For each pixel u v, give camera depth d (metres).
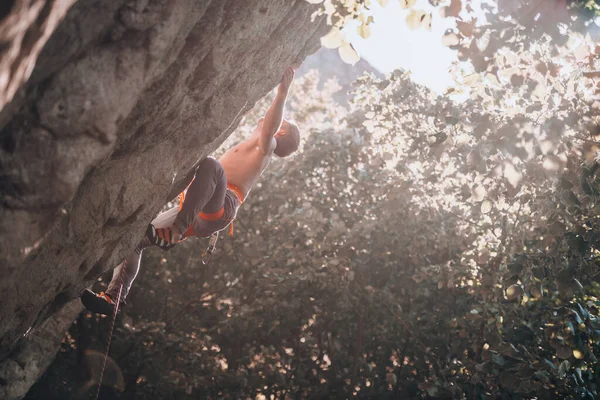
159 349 10.81
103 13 2.30
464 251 9.41
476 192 5.26
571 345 5.65
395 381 11.96
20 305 3.27
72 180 2.50
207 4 2.78
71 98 2.37
